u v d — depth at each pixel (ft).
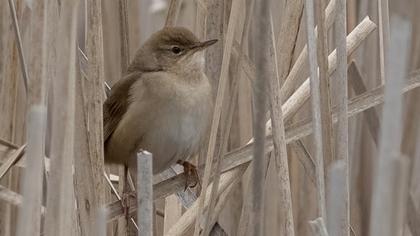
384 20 28.73
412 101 33.83
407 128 33.78
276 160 22.58
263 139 18.89
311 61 22.70
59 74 19.65
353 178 32.71
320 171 22.50
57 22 21.67
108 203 26.43
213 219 25.22
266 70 18.75
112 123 28.78
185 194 28.04
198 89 28.14
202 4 28.76
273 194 31.89
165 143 28.04
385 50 28.78
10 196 25.26
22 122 29.91
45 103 20.04
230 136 30.09
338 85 23.00
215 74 27.91
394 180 16.37
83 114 22.80
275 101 22.57
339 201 18.63
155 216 28.66
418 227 28.63
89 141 23.20
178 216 27.63
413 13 33.99
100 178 23.13
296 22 26.09
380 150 16.60
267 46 18.74
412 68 33.42
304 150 26.94
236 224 30.07
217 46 27.50
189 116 27.99
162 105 27.89
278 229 32.04
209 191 25.58
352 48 26.78
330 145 23.61
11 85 28.45
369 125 29.91
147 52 29.04
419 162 32.71
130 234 26.89
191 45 28.45
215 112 22.06
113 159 29.17
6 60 28.40
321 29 23.67
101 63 23.56
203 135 28.63
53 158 19.76
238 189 29.96
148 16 34.45
